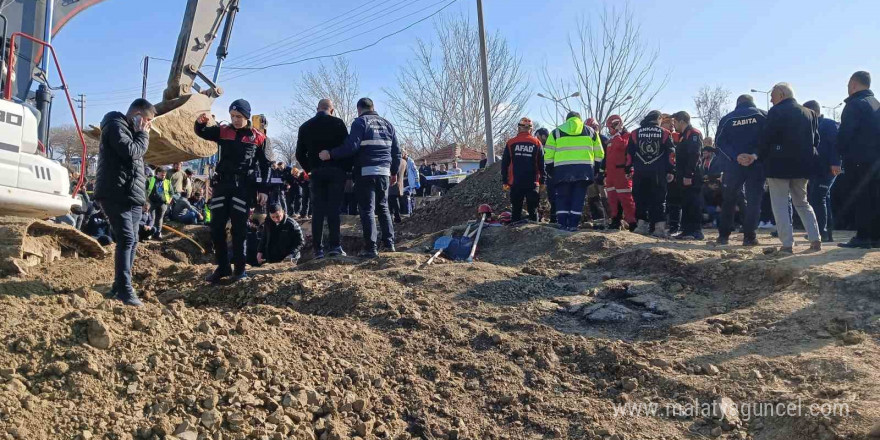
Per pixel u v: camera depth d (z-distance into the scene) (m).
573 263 7.72
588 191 11.97
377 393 4.77
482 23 18.11
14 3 8.12
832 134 8.87
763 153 7.09
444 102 36.12
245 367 4.53
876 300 5.47
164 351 4.49
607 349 5.24
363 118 8.03
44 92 8.12
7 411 3.68
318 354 5.10
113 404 3.98
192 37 9.78
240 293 7.07
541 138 11.68
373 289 6.61
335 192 8.11
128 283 5.71
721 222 8.30
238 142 7.11
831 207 9.55
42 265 7.56
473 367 5.11
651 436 4.30
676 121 9.29
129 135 5.69
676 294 6.42
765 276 6.39
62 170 7.45
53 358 4.16
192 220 15.14
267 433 4.05
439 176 22.92
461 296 6.53
